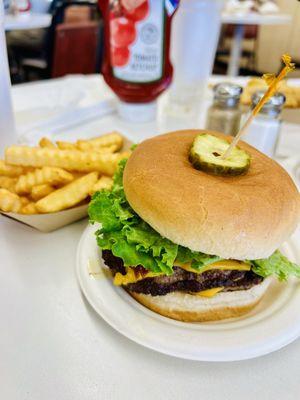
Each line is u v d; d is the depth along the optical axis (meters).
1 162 0.25
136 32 0.34
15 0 0.78
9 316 0.18
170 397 0.15
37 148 0.25
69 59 0.73
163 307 0.18
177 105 0.44
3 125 0.28
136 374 0.16
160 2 0.33
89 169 0.25
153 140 0.21
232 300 0.18
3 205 0.22
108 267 0.20
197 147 0.19
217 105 0.34
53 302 0.19
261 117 0.31
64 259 0.22
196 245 0.17
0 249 0.23
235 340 0.17
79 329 0.18
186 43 0.40
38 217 0.22
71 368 0.16
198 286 0.18
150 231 0.18
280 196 0.18
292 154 0.35
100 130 0.38
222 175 0.18
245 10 1.01
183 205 0.17
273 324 0.18
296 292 0.20
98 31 0.72
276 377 0.16
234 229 0.16
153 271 0.17
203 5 0.37
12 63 0.82
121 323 0.17
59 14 0.68
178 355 0.16
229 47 1.25
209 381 0.16
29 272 0.21
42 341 0.17
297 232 0.24
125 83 0.37
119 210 0.19
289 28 1.23
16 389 0.15
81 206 0.23
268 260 0.19
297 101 0.38
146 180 0.18
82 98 0.42
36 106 0.39
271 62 1.32
